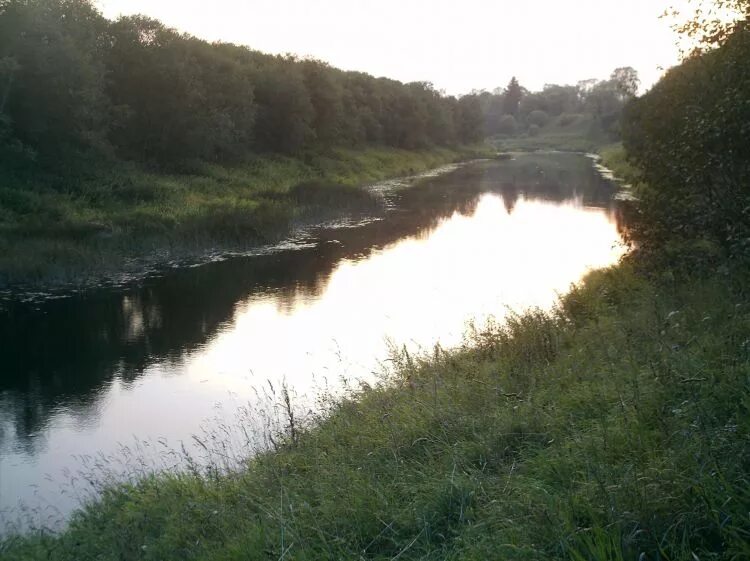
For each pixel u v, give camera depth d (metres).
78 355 13.95
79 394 11.91
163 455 9.25
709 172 9.91
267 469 6.21
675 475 3.85
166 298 18.34
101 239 23.05
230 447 8.80
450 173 59.91
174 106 36.59
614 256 21.16
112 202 27.86
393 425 6.21
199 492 6.23
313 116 51.34
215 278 20.44
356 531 4.37
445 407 6.38
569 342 8.85
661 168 11.02
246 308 17.05
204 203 30.92
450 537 4.11
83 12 35.25
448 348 11.41
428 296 17.20
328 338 14.24
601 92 121.75
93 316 16.80
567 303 12.37
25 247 21.08
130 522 5.89
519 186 47.03
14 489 8.66
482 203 37.50
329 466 5.68
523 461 4.92
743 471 3.76
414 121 70.31
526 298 16.27
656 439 4.61
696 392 4.95
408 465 5.46
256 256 23.53
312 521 4.56
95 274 20.86
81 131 30.11
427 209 35.28
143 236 23.94
